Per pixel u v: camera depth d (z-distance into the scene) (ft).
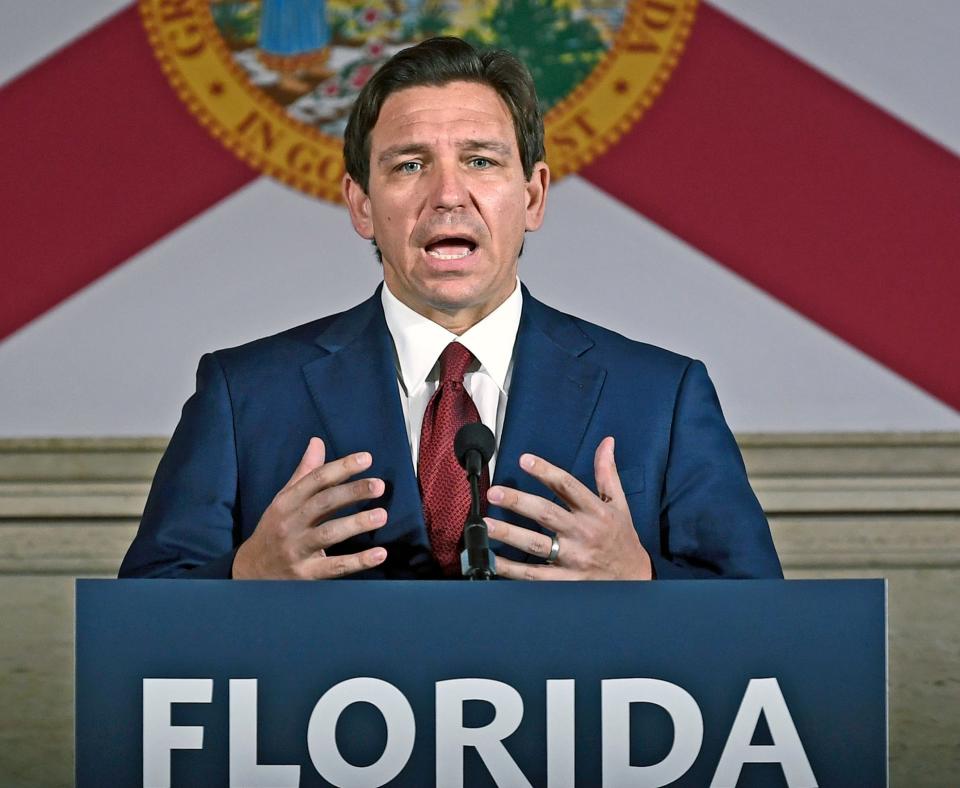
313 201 30.60
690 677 13.07
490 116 17.28
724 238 30.25
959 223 29.99
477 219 16.93
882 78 30.09
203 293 30.60
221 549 17.11
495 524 13.94
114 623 13.15
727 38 30.22
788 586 13.16
